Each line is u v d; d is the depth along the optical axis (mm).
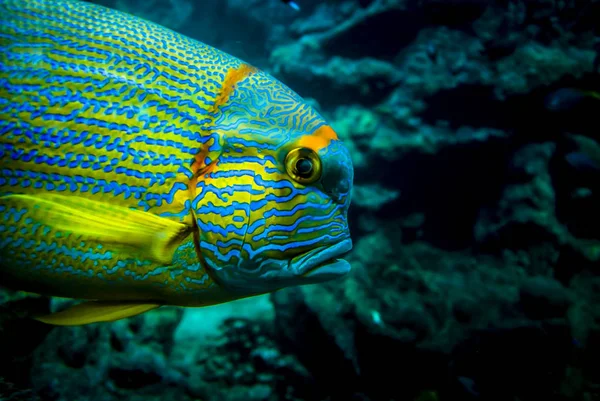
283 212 387
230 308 1448
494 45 1708
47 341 864
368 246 1556
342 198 401
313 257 393
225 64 413
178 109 390
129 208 379
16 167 373
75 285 387
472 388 1152
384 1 1831
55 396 795
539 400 1188
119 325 973
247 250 385
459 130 1638
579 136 1723
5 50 377
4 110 372
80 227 373
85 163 377
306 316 1188
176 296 396
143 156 382
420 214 1725
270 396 1128
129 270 382
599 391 1247
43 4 392
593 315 1500
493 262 1672
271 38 2682
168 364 988
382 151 1600
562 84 1650
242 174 386
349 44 1909
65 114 377
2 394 703
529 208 1651
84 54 386
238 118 394
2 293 700
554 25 2025
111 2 2609
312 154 388
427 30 1854
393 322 1189
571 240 1666
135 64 392
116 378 905
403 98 1682
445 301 1336
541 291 1387
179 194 384
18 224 374
